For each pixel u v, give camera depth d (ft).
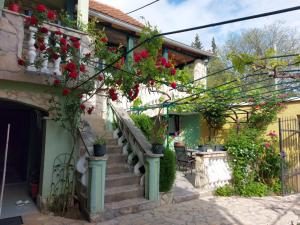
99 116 27.02
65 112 18.22
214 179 23.86
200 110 32.40
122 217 16.72
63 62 16.51
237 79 16.51
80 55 17.97
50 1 28.50
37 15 15.88
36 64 15.79
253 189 23.49
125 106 29.40
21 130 28.50
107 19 30.09
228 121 32.91
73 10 27.99
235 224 16.12
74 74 15.49
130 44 33.94
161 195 19.48
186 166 31.81
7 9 16.12
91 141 18.29
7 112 28.04
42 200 17.37
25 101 16.93
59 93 18.17
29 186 22.03
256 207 19.69
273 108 28.63
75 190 18.51
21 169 27.81
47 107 17.79
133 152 21.42
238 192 23.54
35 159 23.32
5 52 15.61
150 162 18.84
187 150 31.35
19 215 16.83
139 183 19.88
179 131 39.06
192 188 23.35
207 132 35.24
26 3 27.45
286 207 19.88
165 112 32.45
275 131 28.94
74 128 18.17
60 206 17.52
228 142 26.35
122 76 15.85
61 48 15.90
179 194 21.27
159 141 19.42
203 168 23.31
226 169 24.97
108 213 16.34
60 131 18.30
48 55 15.94
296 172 26.20
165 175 19.74
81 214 17.01
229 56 12.51
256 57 12.16
